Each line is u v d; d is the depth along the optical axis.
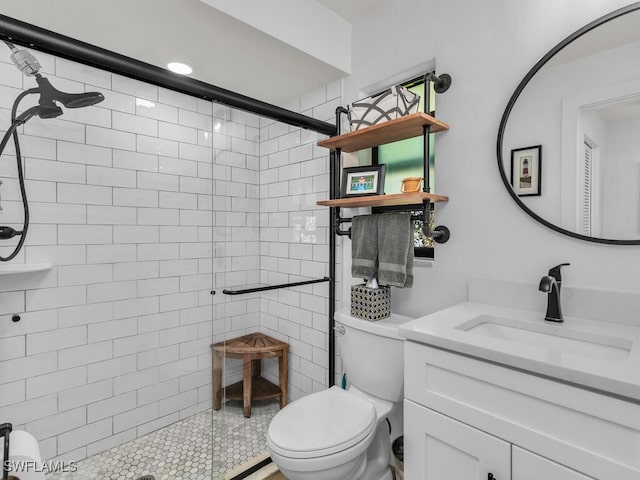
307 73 1.97
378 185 1.65
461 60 1.49
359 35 1.94
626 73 1.08
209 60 1.81
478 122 1.44
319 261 2.03
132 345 1.85
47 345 1.58
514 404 0.84
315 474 1.14
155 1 1.33
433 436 1.01
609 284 1.12
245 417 1.80
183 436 1.91
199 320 2.10
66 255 1.62
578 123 1.17
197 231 2.10
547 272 1.26
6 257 1.45
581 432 0.73
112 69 1.30
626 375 0.69
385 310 1.60
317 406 1.41
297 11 1.70
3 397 1.47
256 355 1.85
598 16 1.14
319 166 2.03
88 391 1.70
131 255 1.84
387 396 1.46
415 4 1.67
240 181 1.80
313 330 2.03
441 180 1.56
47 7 1.35
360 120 1.58
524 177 1.29
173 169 1.98
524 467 0.81
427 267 1.62
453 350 0.94
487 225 1.41
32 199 1.51
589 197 1.15
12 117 1.42
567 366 0.74
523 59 1.31
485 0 1.42
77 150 1.64
